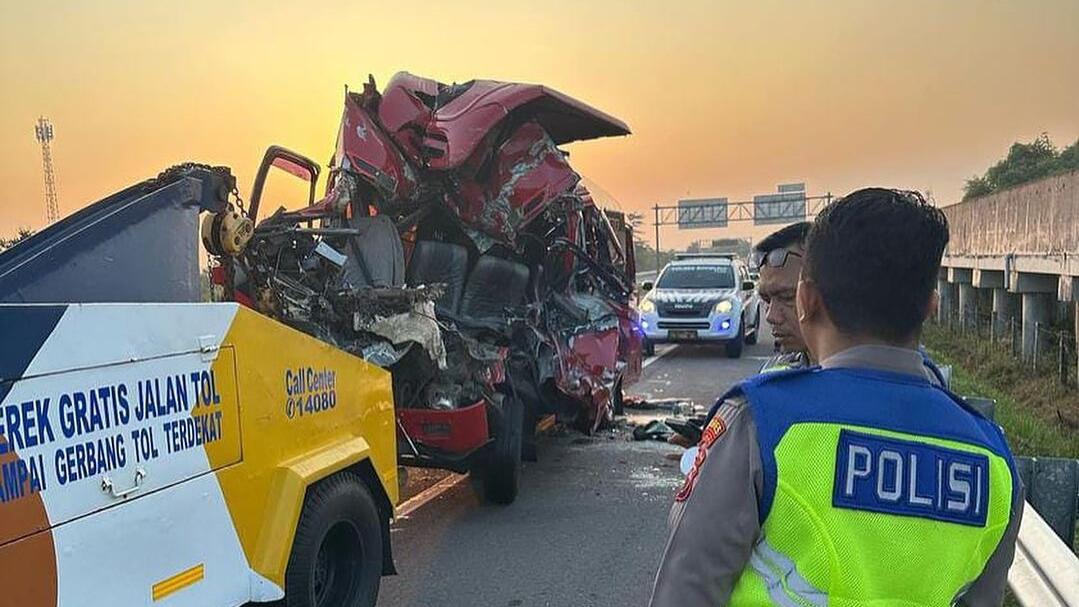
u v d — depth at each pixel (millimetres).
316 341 3709
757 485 1338
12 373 2230
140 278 3422
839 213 1463
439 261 6773
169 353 2781
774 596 1312
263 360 3314
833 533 1296
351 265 6164
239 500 3125
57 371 2361
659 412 10344
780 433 1342
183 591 2811
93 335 2479
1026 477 3822
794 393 1389
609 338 8352
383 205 6605
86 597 2438
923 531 1313
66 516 2381
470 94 6656
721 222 56625
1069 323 13969
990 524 1371
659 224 57344
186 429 2850
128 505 2590
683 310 15484
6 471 2211
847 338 1453
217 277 4703
